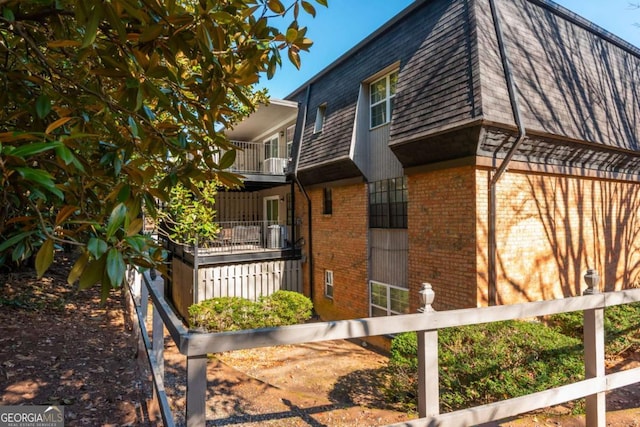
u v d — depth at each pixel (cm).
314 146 1078
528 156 667
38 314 579
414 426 174
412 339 439
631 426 312
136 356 418
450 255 665
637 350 520
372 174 910
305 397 410
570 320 550
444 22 705
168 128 195
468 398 347
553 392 218
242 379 465
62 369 374
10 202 155
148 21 141
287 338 154
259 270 1165
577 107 708
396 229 830
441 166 675
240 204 1680
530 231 677
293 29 196
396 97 766
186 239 717
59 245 139
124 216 114
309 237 1184
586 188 774
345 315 1005
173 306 1305
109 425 275
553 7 767
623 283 845
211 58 153
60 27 166
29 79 166
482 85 588
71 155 104
